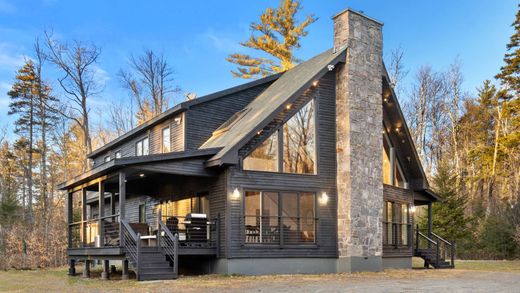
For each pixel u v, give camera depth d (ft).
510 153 117.91
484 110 131.85
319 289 37.01
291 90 56.75
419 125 135.13
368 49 60.29
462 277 48.34
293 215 54.44
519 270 59.82
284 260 53.21
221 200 52.06
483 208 111.24
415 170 69.15
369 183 57.47
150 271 45.68
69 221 61.98
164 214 66.54
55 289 40.55
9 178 142.31
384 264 61.31
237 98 67.56
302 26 116.06
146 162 47.96
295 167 55.36
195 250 50.26
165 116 65.82
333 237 56.18
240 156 52.08
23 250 88.99
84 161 129.18
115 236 54.95
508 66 112.37
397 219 65.92
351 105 57.16
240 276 49.06
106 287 40.19
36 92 129.80
